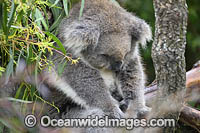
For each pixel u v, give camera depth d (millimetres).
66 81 7328
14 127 6672
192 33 13266
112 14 7328
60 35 7348
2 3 5691
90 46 7043
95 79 7348
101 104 7344
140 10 12375
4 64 6371
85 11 7277
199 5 13391
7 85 6922
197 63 8430
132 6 12070
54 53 7270
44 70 7176
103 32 7043
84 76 7336
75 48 7109
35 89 7285
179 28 5465
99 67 7250
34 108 7344
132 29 7383
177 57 5539
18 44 6270
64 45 7258
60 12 7531
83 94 7383
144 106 7645
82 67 7320
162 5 5430
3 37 5770
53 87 7566
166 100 5770
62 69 6363
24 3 5445
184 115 7426
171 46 5504
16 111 6746
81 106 7574
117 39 7043
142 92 7801
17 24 5848
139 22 7582
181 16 5438
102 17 7168
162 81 5719
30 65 6672
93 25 7012
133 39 7547
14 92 7062
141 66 8039
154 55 5660
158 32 5551
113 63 7039
